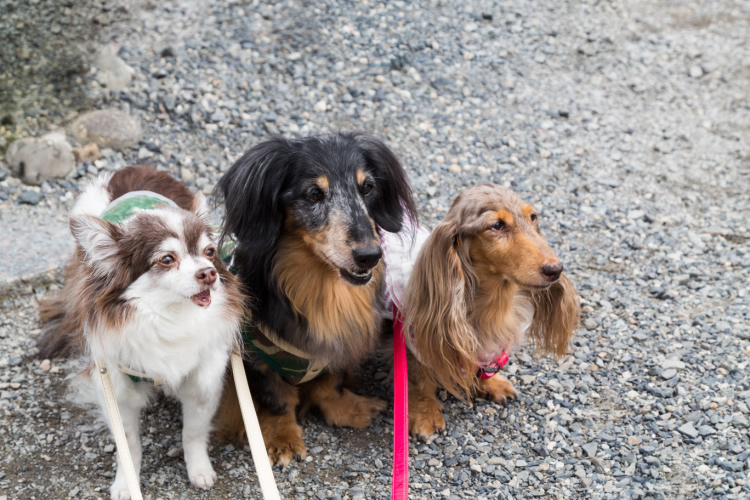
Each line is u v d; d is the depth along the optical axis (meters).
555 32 2.28
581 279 1.61
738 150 1.94
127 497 1.25
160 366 1.19
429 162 1.82
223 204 1.33
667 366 1.44
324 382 1.39
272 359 1.33
